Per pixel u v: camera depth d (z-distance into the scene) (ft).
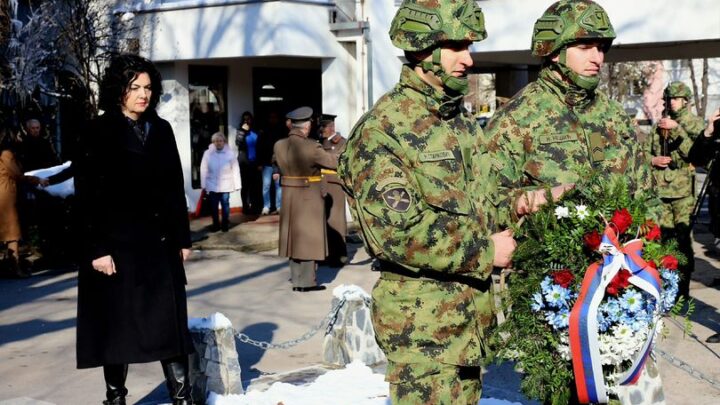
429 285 12.30
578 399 13.10
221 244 48.80
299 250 36.29
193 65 60.08
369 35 53.36
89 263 18.51
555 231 13.07
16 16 50.80
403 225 11.78
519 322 13.11
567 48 15.17
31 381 24.02
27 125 45.39
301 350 27.02
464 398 12.59
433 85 12.42
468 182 12.46
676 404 21.02
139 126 18.86
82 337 18.54
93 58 50.57
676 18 42.75
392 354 12.50
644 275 12.78
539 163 15.06
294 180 36.50
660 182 32.12
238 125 63.10
